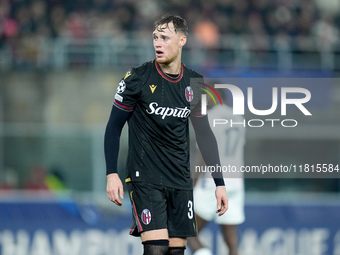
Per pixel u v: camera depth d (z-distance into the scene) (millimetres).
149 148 17625
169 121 17500
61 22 51688
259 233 35312
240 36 53406
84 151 39812
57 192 39031
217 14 54812
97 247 34406
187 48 47969
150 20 54000
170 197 17750
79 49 46188
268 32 55125
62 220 34375
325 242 35906
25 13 51438
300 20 56500
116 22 53000
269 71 44812
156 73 17547
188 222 17906
